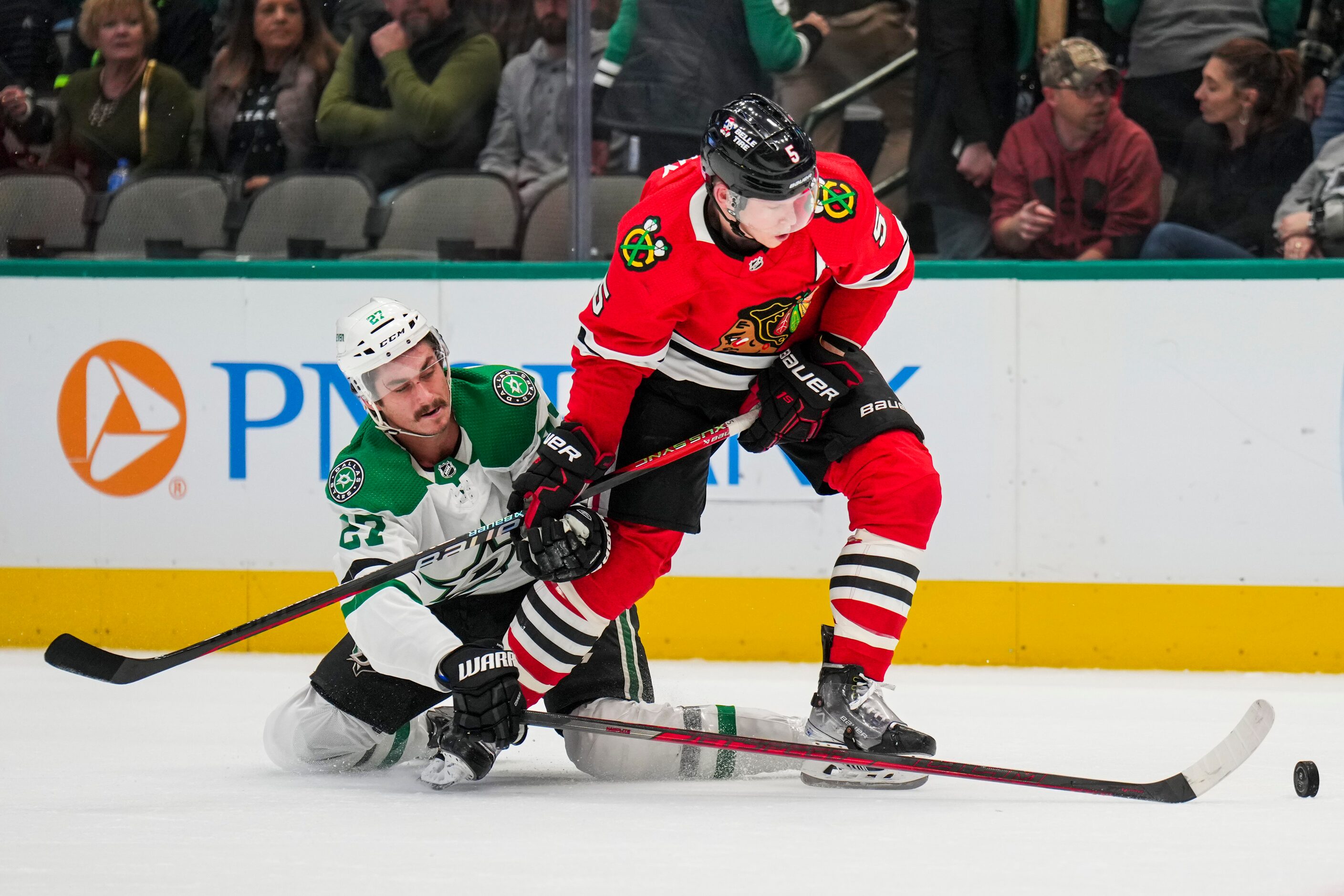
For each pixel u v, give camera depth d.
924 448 7.14
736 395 7.16
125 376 12.89
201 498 12.83
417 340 6.61
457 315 12.69
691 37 12.96
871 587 6.91
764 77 13.06
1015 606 12.16
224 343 12.79
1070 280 12.02
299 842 5.69
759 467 12.31
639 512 7.00
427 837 5.76
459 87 13.20
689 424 7.14
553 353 12.62
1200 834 5.79
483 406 7.09
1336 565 11.79
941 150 13.09
